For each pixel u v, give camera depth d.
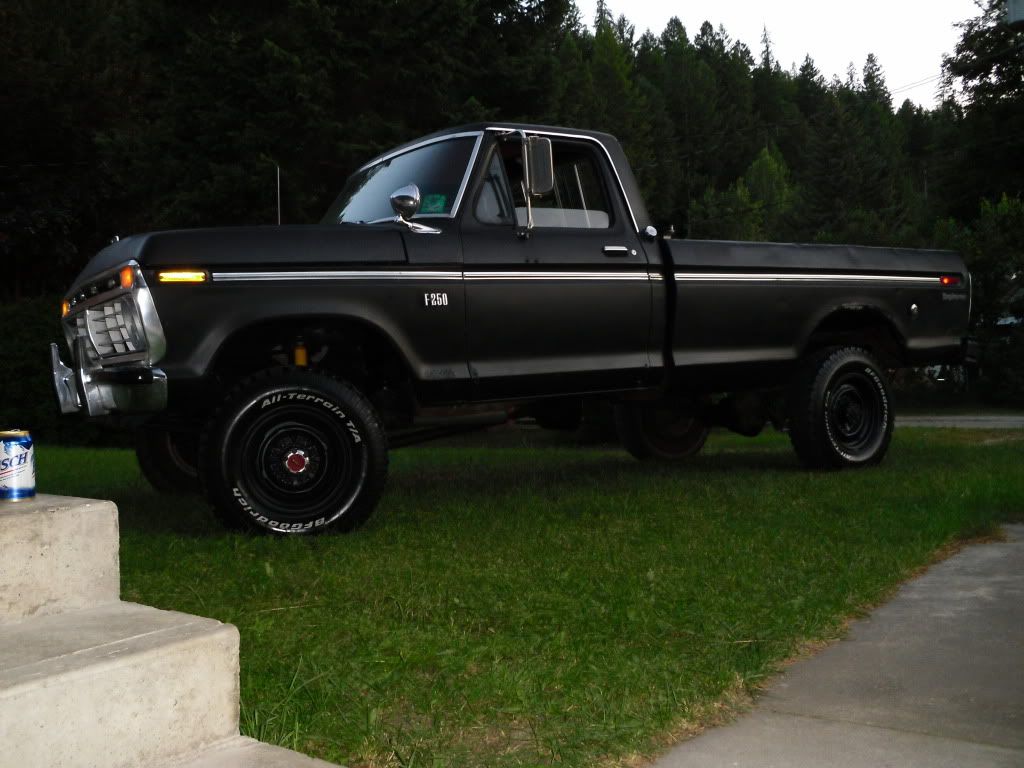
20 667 2.20
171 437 7.18
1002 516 5.83
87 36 26.48
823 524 5.46
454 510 6.13
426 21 18.69
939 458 8.57
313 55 17.97
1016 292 24.62
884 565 4.56
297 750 2.59
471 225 5.90
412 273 5.62
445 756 2.54
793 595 4.05
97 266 5.45
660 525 5.51
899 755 2.62
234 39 17.80
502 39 20.97
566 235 6.21
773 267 7.08
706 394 7.15
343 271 5.43
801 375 7.59
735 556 4.72
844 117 90.00
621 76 110.06
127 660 2.27
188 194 17.91
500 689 2.96
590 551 4.87
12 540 2.56
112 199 24.12
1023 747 2.67
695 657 3.32
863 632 3.73
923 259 8.11
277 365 5.99
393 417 6.07
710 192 98.69
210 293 5.12
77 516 2.69
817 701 3.03
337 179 19.06
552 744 2.61
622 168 6.55
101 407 5.47
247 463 5.21
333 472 5.39
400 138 18.59
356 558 4.73
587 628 3.62
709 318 6.77
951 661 3.38
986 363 24.33
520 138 6.14
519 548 4.96
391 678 3.07
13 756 2.09
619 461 9.29
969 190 40.16
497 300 5.88
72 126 23.17
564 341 6.16
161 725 2.33
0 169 22.72
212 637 2.43
